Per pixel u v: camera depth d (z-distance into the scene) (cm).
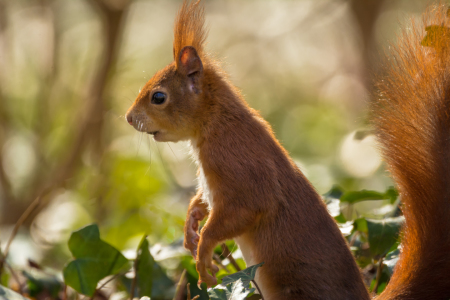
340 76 661
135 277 317
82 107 473
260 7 670
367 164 353
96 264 318
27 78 532
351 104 610
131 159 347
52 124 507
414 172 313
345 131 581
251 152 313
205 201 316
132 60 508
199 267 313
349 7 590
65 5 538
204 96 315
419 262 312
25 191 472
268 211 312
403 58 315
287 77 696
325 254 312
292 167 314
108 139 480
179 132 316
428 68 314
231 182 313
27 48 535
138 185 346
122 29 471
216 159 313
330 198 321
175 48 317
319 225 313
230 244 322
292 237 312
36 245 338
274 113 645
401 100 314
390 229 316
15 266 325
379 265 316
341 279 312
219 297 308
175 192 350
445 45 314
